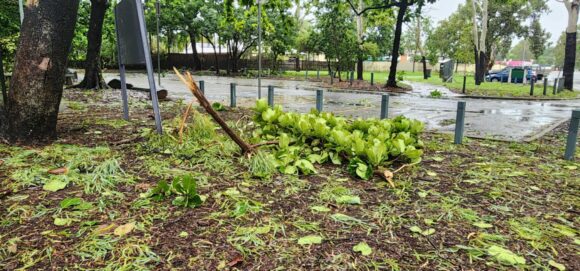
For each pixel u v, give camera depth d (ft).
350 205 9.28
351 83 71.31
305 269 6.43
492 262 6.77
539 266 6.68
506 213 9.09
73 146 13.60
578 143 19.70
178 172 11.20
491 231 8.03
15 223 7.68
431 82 95.30
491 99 52.70
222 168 11.78
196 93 11.34
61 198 8.98
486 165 13.47
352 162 11.60
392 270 6.45
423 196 10.00
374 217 8.59
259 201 9.33
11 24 37.68
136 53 16.83
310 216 8.54
